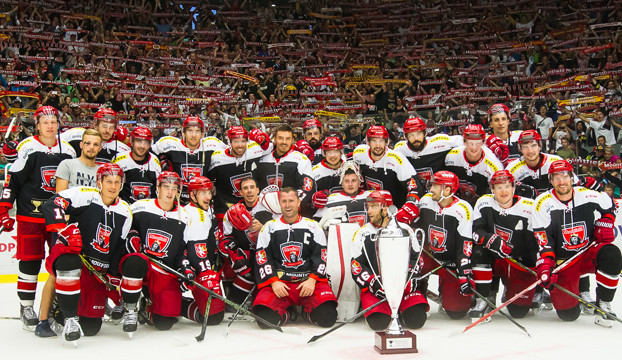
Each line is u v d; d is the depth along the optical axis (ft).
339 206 20.22
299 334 17.37
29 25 55.62
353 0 72.90
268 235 18.74
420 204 20.02
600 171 30.19
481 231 18.92
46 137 19.34
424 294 20.51
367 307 17.56
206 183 18.63
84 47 55.21
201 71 58.70
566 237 18.56
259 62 62.44
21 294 18.93
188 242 18.26
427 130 31.81
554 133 30.94
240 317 19.88
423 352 15.01
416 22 69.92
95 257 17.11
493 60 61.41
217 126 33.71
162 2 65.26
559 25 64.28
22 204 19.16
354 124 31.96
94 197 17.12
